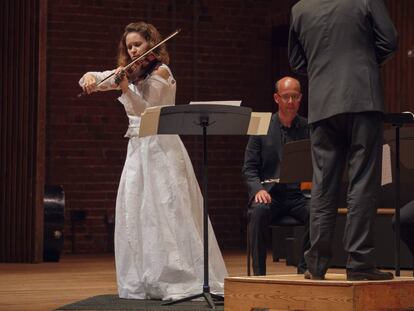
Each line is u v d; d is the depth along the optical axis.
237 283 7.28
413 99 13.91
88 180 16.73
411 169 8.52
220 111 8.03
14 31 13.98
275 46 18.02
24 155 13.96
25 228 13.96
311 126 6.89
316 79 6.79
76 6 16.67
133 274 9.02
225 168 17.61
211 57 17.64
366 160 6.66
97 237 16.77
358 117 6.63
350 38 6.68
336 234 11.25
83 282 11.01
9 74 13.98
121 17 16.95
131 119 9.14
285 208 9.51
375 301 6.74
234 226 17.64
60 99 16.61
